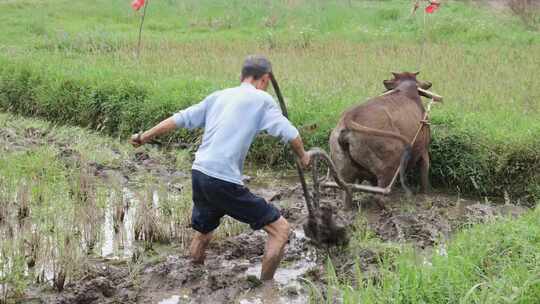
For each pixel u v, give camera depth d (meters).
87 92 13.97
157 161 11.74
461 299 5.91
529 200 10.16
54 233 8.20
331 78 15.02
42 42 20.17
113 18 25.66
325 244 7.91
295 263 7.81
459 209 9.68
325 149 11.27
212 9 26.41
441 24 21.86
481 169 10.35
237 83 14.07
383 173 9.04
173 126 7.07
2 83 15.16
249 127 6.85
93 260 7.84
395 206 9.70
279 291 7.09
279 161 11.71
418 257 7.48
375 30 22.19
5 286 7.07
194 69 16.20
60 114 14.42
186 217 8.65
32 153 11.29
